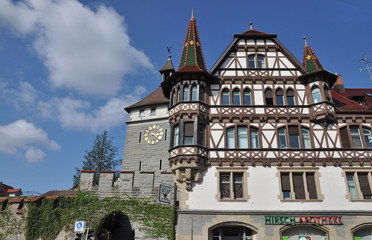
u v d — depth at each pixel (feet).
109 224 81.05
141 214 73.05
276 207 64.95
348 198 65.77
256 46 82.58
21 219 78.69
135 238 70.95
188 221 64.13
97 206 74.95
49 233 75.15
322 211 64.03
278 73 78.95
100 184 77.05
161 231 70.69
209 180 67.56
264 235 62.80
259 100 76.02
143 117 113.50
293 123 72.95
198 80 75.92
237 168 68.44
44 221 76.74
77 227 57.36
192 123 71.92
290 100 76.64
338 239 62.44
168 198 71.15
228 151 69.97
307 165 68.74
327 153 69.62
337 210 64.44
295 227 64.54
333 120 72.49
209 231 64.34
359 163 68.85
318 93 75.20
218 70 79.41
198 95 74.13
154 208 73.15
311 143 71.00
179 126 71.61
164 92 85.20
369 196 66.90
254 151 69.82
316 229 64.64
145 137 109.70
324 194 66.08
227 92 77.46
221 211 64.34
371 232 64.34
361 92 103.60
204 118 72.79
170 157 70.54
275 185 66.85
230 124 72.95
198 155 67.56
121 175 77.41
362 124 73.56
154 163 104.37
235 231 65.51
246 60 81.10
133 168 106.11
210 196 66.08
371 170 68.28
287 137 71.56
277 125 72.69
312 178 68.13
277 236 62.75
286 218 63.93
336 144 70.79
